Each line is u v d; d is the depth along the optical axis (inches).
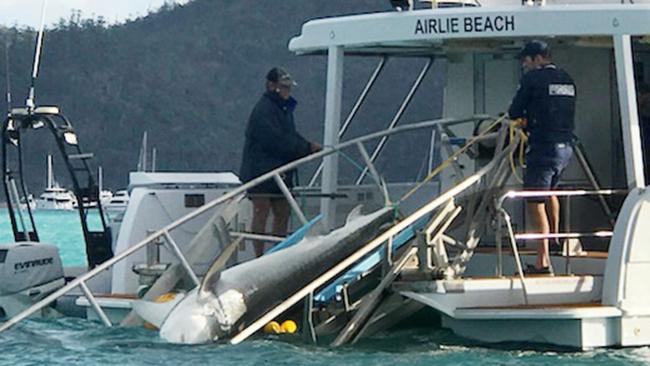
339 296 1304.1
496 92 1515.7
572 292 1261.1
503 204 1366.9
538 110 1302.9
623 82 1295.5
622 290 1235.9
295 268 1289.4
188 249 1397.6
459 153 1349.7
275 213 1497.3
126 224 1483.8
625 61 1295.5
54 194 7116.1
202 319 1259.8
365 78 3944.4
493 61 1515.7
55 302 1489.9
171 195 1492.4
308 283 1294.3
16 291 1471.5
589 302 1259.2
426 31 1366.9
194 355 1216.2
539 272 1296.8
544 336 1230.9
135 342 1282.0
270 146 1481.3
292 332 1312.7
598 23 1300.4
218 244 1433.3
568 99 1309.1
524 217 1416.1
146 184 1524.4
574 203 1473.9
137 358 1214.9
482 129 1424.7
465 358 1198.9
